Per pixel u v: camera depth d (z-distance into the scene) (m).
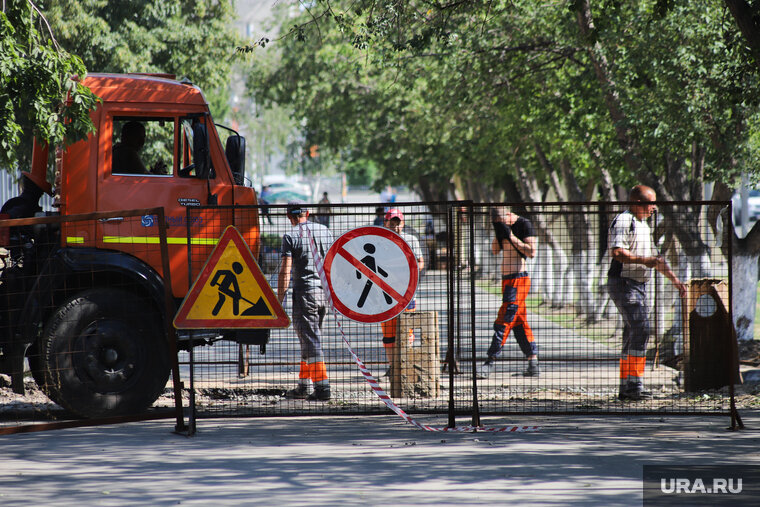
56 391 30.33
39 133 32.19
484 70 58.50
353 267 27.94
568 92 55.62
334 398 35.72
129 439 26.88
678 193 52.78
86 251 31.22
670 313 45.22
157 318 31.53
